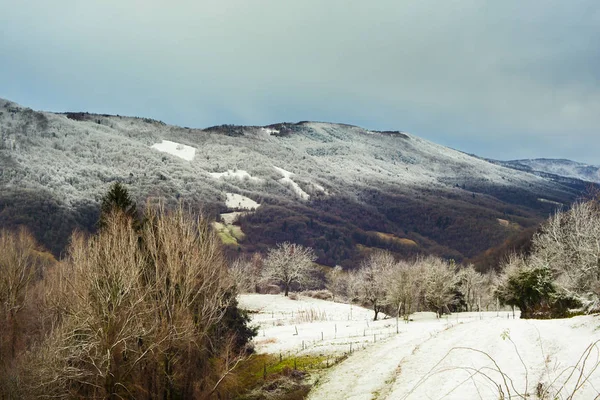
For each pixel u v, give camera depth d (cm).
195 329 2800
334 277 11475
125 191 3753
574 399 1300
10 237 3928
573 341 1947
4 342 3244
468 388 1855
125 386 2400
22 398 2423
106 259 2584
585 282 3684
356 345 4062
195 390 2756
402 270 7006
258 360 4069
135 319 2475
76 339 2483
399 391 2389
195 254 2947
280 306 8544
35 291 3822
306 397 2978
